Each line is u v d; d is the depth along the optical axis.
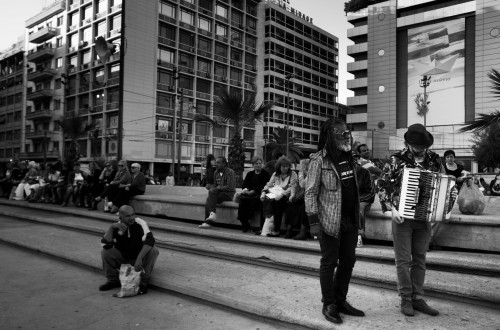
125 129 44.16
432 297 4.00
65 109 51.72
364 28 67.75
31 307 4.18
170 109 48.59
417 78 60.00
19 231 8.77
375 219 5.82
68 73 52.16
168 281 4.66
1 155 65.88
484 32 53.66
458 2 57.41
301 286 4.46
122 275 4.52
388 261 4.94
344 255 3.54
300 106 69.81
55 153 52.09
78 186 11.80
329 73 79.12
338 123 3.53
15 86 63.06
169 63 48.47
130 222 4.71
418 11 61.34
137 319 3.81
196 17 51.62
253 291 4.25
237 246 6.37
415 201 3.39
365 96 66.94
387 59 62.78
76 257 6.05
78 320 3.79
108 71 46.88
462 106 55.81
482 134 25.72
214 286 4.44
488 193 12.27
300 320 3.46
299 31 70.31
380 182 3.68
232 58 56.66
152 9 46.97
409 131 3.56
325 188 3.46
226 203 7.96
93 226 8.52
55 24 56.00
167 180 24.14
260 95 60.69
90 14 49.88
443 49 57.81
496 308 3.61
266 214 6.74
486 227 4.94
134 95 45.06
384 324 3.29
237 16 57.75
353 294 4.17
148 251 4.64
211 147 52.12
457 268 4.44
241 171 14.37
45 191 13.30
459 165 6.54
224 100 14.02
